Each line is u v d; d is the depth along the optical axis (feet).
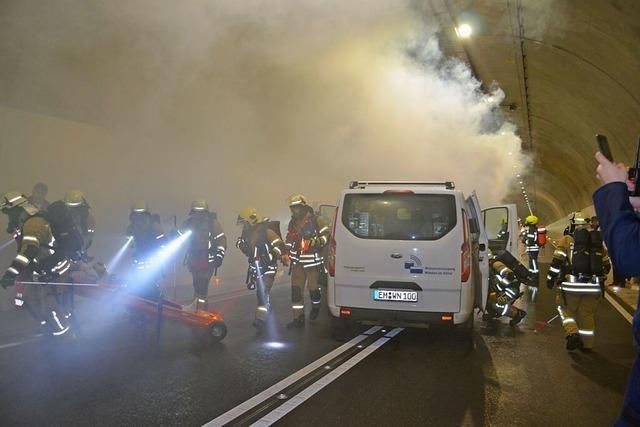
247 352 19.42
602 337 24.29
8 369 16.56
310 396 14.69
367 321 20.92
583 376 17.49
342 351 19.84
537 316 29.68
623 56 38.99
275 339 21.72
